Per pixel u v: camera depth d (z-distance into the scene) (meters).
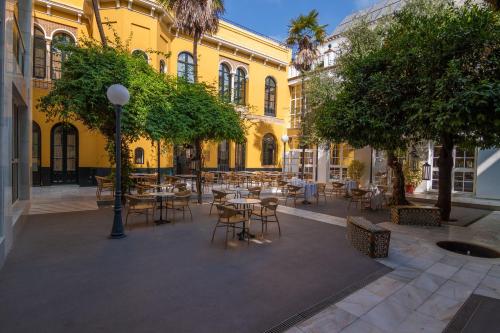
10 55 5.00
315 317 3.12
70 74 7.89
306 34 16.11
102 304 3.24
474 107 5.03
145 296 3.45
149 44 14.35
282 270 4.38
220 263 4.58
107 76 7.79
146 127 8.41
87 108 8.02
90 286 3.68
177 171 17.45
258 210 8.01
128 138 9.56
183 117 9.25
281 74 22.70
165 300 3.37
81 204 9.38
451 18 6.43
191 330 2.80
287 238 6.14
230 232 6.48
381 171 15.23
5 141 4.57
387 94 6.59
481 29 5.29
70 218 7.45
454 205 10.69
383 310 3.33
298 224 7.53
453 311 3.36
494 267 4.70
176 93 9.73
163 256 4.84
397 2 17.09
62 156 13.80
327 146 14.09
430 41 5.80
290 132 22.47
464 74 5.52
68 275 3.99
